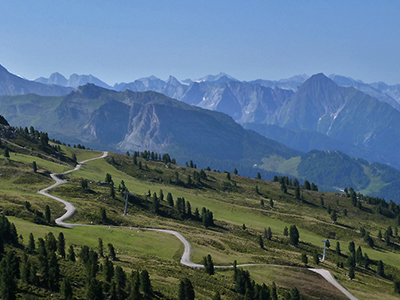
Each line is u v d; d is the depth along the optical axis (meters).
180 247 130.62
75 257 100.62
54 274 77.94
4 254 87.19
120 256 111.06
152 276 97.75
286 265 139.88
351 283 136.62
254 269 126.75
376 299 124.12
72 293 75.69
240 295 100.06
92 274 84.38
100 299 77.31
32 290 74.38
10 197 147.38
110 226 145.25
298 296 108.06
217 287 100.94
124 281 86.94
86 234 126.56
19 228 112.62
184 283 87.06
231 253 140.62
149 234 139.12
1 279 71.62
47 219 132.50
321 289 122.00
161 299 84.62
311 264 151.50
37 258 86.38
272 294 104.75
